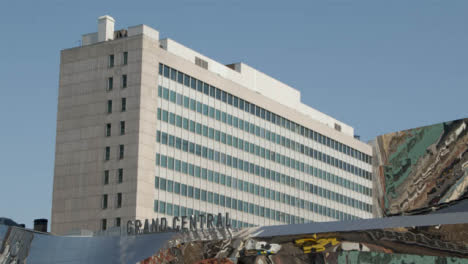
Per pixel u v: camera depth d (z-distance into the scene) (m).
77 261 84.56
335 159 162.50
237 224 131.88
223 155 131.62
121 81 121.50
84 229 118.69
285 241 62.94
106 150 120.44
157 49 122.50
